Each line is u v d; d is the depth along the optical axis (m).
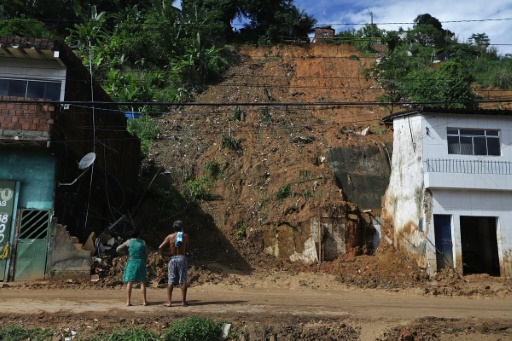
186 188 23.47
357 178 23.70
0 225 14.73
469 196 17.83
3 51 15.75
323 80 37.09
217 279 16.42
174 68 34.16
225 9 46.28
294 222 20.67
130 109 29.52
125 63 34.56
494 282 16.55
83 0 40.38
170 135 27.58
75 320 10.09
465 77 34.66
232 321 10.31
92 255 15.39
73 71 16.94
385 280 17.00
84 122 17.67
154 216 21.56
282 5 48.12
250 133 27.42
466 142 18.47
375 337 10.17
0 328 9.56
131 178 22.95
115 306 11.23
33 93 16.09
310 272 18.67
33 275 14.57
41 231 14.89
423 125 18.34
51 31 35.47
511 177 17.94
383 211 21.36
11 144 14.99
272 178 23.55
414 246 18.22
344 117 30.38
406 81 31.98
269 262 19.84
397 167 20.44
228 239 21.02
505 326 10.67
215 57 36.78
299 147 25.73
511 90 34.00
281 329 10.13
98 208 18.91
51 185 15.12
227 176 24.09
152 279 15.20
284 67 39.62
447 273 16.95
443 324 10.70
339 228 20.38
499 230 17.66
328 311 11.57
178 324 9.65
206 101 32.25
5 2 35.59
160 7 38.34
